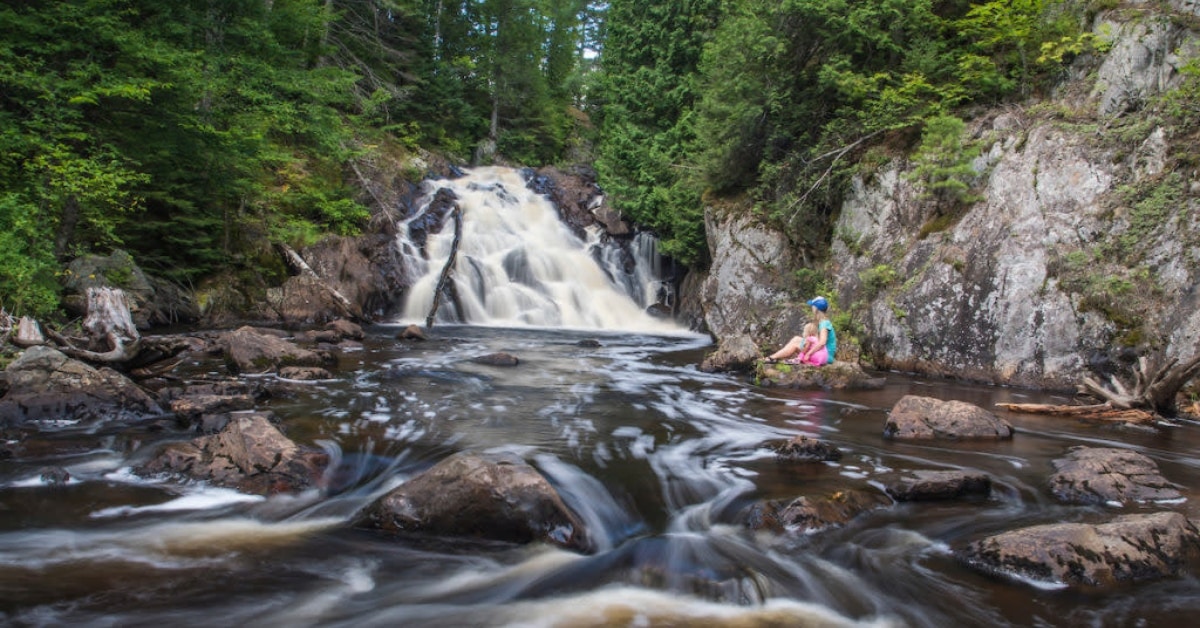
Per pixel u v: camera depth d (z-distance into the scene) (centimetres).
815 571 437
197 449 582
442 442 664
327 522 497
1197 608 386
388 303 1911
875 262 1370
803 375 1073
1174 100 1084
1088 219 1100
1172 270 1001
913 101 1345
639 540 479
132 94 1223
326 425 706
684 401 936
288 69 2133
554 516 477
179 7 1689
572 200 2631
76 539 450
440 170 2681
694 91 1959
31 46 1211
